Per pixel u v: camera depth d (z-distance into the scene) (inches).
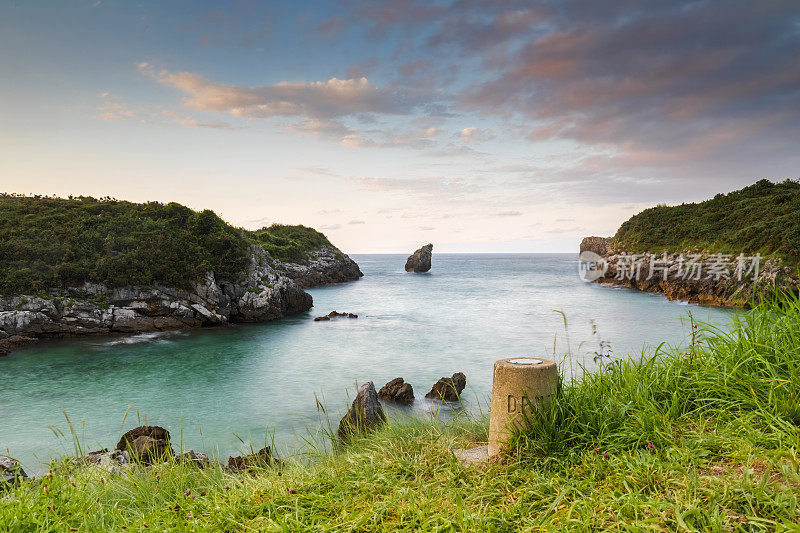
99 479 201.6
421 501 154.8
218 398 666.8
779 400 163.9
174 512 167.6
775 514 114.7
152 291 1333.7
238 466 288.2
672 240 2682.1
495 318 1517.0
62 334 1176.2
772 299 206.8
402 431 257.6
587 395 201.5
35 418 580.4
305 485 182.5
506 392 188.2
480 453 208.1
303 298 1774.1
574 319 1439.5
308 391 701.9
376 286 3166.8
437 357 935.0
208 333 1275.8
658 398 196.9
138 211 1653.5
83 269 1279.5
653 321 1352.1
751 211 2394.2
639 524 118.7
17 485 214.8
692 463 145.3
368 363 893.8
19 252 1277.1
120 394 692.1
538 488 151.7
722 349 205.5
